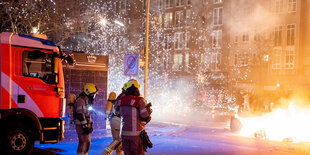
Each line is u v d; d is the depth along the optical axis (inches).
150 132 546.3
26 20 962.1
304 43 1658.5
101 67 521.7
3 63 276.7
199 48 1950.1
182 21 2043.6
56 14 1050.7
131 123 222.2
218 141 468.8
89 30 1683.1
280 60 1684.3
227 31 1850.4
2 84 274.7
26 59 289.1
